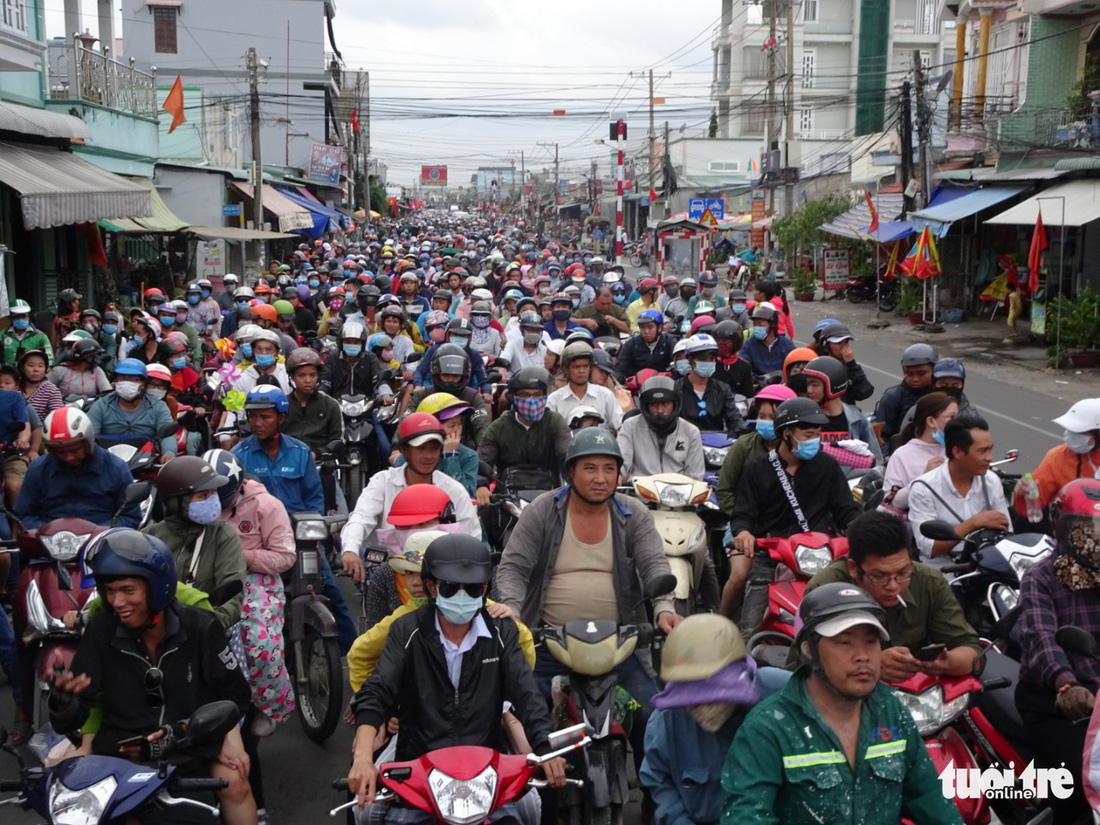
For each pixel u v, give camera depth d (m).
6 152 19.97
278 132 63.50
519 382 8.66
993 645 5.72
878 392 22.16
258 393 7.53
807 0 72.81
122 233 28.36
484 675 4.65
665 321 15.12
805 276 45.16
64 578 6.22
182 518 5.64
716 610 8.20
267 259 46.25
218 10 62.22
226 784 4.26
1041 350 28.00
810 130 73.94
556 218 128.38
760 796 3.57
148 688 4.51
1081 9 31.42
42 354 11.32
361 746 4.36
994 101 35.81
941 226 32.38
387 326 15.12
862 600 3.52
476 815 4.03
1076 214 26.83
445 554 4.49
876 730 3.63
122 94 28.08
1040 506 7.12
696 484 8.03
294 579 7.07
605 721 4.95
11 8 20.61
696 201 54.50
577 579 5.65
